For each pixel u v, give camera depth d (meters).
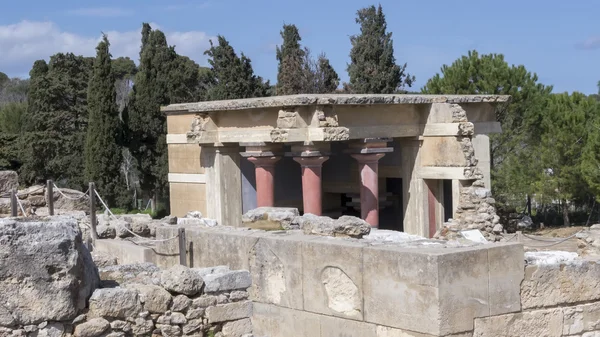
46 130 57.28
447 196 37.06
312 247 12.20
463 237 21.33
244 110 33.12
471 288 11.04
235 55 61.09
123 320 8.97
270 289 12.91
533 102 42.78
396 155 37.34
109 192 53.47
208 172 35.91
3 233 8.07
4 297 8.09
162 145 56.62
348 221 13.53
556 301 12.14
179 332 9.45
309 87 65.19
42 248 8.25
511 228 37.75
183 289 9.50
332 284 11.93
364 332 11.50
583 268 12.45
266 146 32.34
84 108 59.69
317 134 29.62
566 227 41.28
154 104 57.09
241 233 13.66
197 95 62.22
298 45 68.69
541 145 42.31
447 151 32.59
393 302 11.14
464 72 42.88
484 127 35.88
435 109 32.97
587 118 43.66
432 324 10.70
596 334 12.65
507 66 42.69
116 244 16.20
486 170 36.03
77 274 8.54
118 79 99.81
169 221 18.38
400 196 40.62
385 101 31.25
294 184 39.62
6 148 56.03
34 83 58.44
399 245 11.57
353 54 62.72
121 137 55.78
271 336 12.89
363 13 62.97
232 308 9.90
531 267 11.90
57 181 59.12
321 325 12.14
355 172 38.88
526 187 41.81
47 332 8.32
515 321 11.64
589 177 38.66
